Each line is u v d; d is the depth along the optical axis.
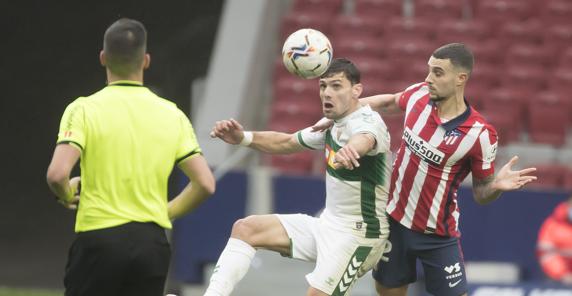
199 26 63.44
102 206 17.16
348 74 20.27
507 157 45.19
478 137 20.72
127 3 64.56
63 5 65.31
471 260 36.47
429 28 52.12
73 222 57.94
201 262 36.72
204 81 50.66
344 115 20.48
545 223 36.69
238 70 46.25
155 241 17.36
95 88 65.19
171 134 17.69
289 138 21.83
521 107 48.00
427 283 21.98
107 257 17.05
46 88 65.00
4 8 65.19
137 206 17.34
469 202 36.50
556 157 45.62
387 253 21.73
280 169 42.78
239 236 21.03
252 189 36.66
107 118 17.34
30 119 64.50
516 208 36.66
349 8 55.69
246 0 50.81
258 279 35.72
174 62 62.66
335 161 19.00
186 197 18.03
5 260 49.59
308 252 21.22
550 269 36.53
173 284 38.69
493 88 49.50
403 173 21.28
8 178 63.03
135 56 17.64
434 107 21.05
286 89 47.38
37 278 46.12
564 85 49.50
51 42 65.31
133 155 17.34
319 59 20.20
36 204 60.81
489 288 34.53
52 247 52.81
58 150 16.94
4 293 41.81
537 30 52.91
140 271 17.27
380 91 46.94
